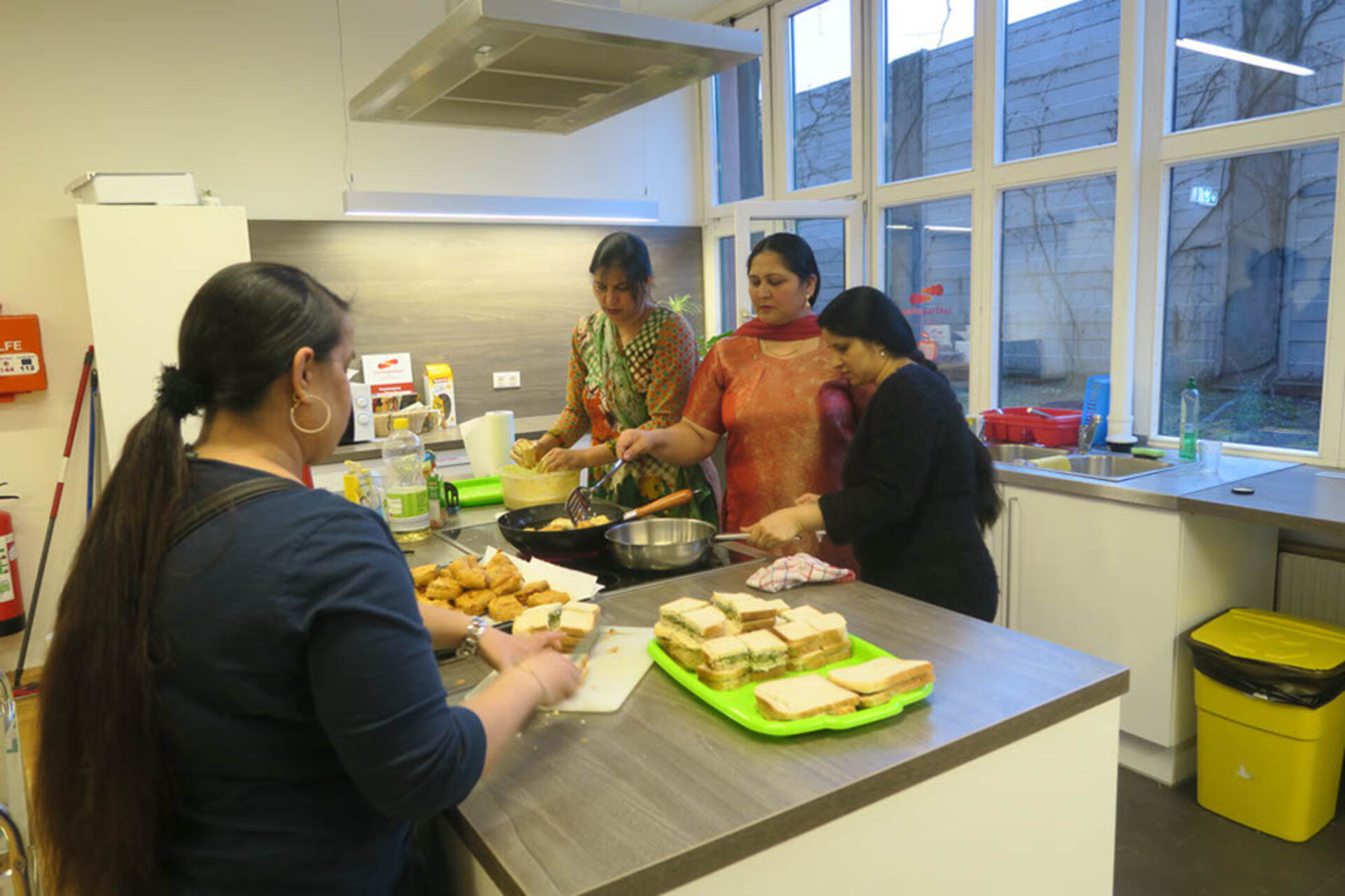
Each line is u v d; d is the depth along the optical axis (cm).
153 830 76
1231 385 293
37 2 344
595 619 129
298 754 77
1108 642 254
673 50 177
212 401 81
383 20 416
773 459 208
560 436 265
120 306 316
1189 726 247
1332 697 210
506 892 78
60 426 358
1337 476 252
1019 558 279
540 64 186
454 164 440
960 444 165
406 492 199
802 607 134
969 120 371
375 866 83
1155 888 200
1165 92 295
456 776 75
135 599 74
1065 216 335
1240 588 252
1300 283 269
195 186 332
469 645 109
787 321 214
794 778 91
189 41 374
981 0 347
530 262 459
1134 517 244
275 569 72
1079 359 338
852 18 405
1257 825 222
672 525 184
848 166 432
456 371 443
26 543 355
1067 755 112
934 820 99
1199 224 294
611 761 97
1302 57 262
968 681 114
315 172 406
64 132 353
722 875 83
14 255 347
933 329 399
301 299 82
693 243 516
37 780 77
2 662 355
